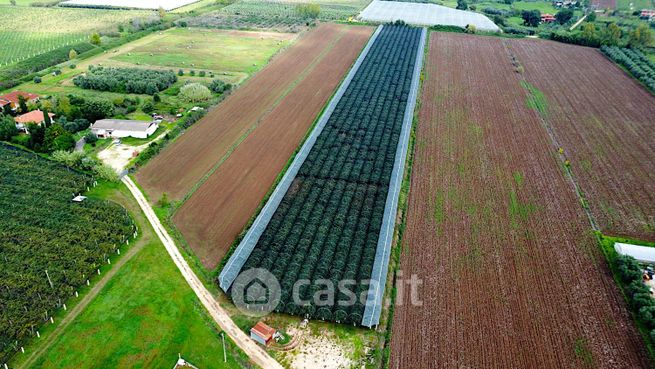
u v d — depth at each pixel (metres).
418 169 88.06
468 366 50.25
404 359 50.94
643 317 55.53
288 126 104.44
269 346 52.97
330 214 73.62
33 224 70.69
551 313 57.22
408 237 69.75
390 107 113.94
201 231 71.00
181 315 56.50
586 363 50.91
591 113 114.62
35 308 56.47
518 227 72.69
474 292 60.12
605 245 68.94
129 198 78.31
